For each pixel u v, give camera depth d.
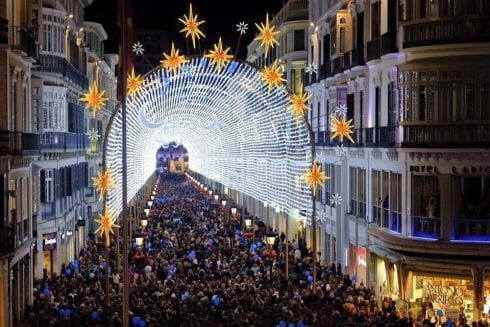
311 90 49.25
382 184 33.03
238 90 46.44
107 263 27.98
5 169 28.59
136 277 33.50
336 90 41.09
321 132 44.53
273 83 29.02
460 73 28.61
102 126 67.94
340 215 40.97
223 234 48.75
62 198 44.69
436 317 27.53
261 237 49.25
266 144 47.56
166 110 54.56
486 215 28.52
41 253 41.12
